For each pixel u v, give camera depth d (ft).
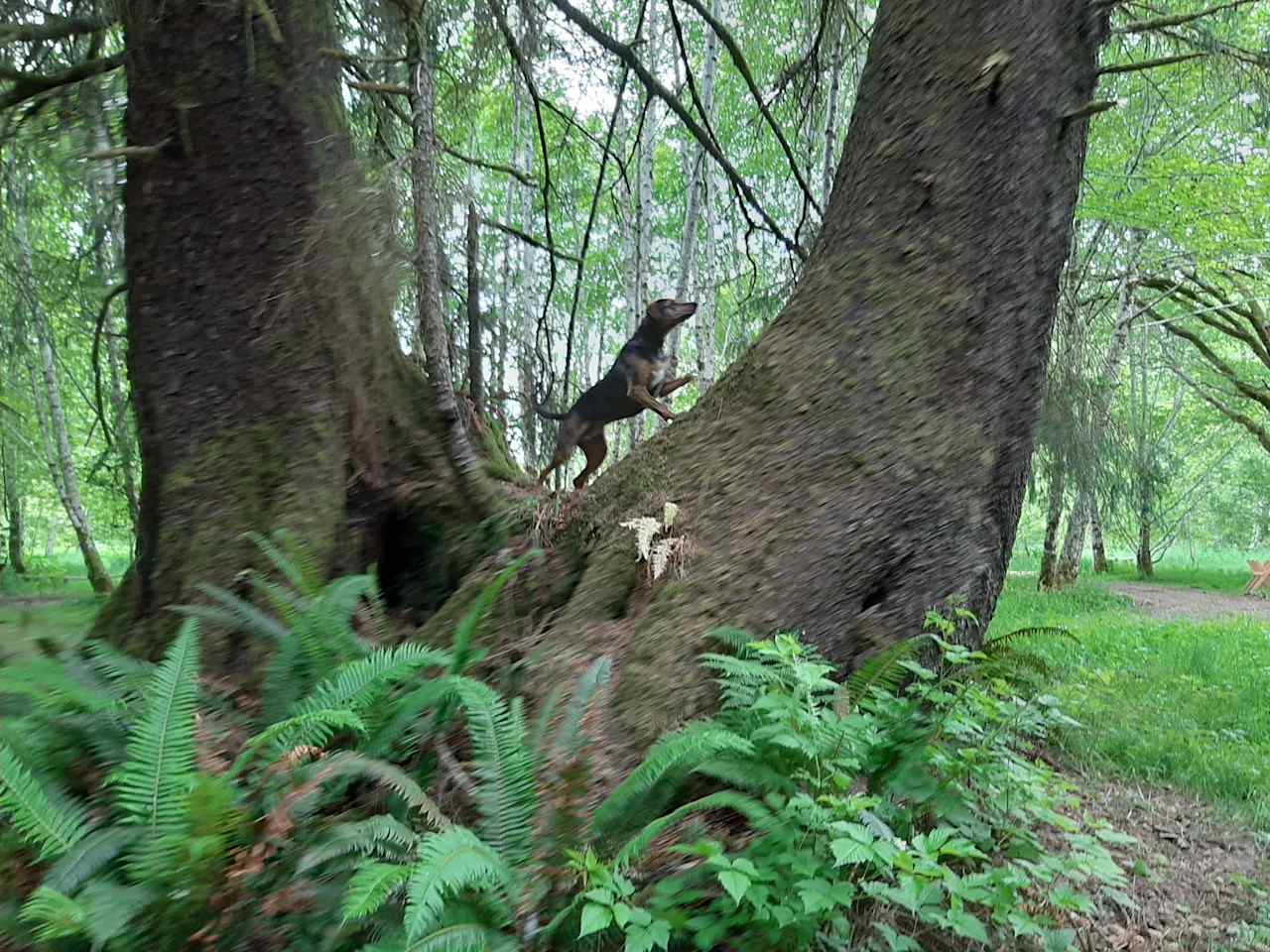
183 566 15.17
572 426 23.27
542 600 15.23
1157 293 65.57
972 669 12.65
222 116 16.29
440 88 24.14
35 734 9.94
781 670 10.89
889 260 14.66
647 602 13.07
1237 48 22.98
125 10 16.48
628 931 7.31
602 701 11.50
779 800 9.14
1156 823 14.66
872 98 15.57
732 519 13.57
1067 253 15.40
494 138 47.06
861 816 8.67
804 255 25.25
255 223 16.40
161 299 16.43
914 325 14.25
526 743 10.27
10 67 18.61
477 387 24.73
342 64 18.74
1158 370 80.79
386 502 17.88
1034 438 15.29
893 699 11.01
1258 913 11.70
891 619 13.33
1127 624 38.24
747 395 14.92
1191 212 42.42
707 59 36.47
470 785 10.05
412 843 8.42
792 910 8.36
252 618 13.05
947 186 14.51
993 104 14.44
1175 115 42.11
